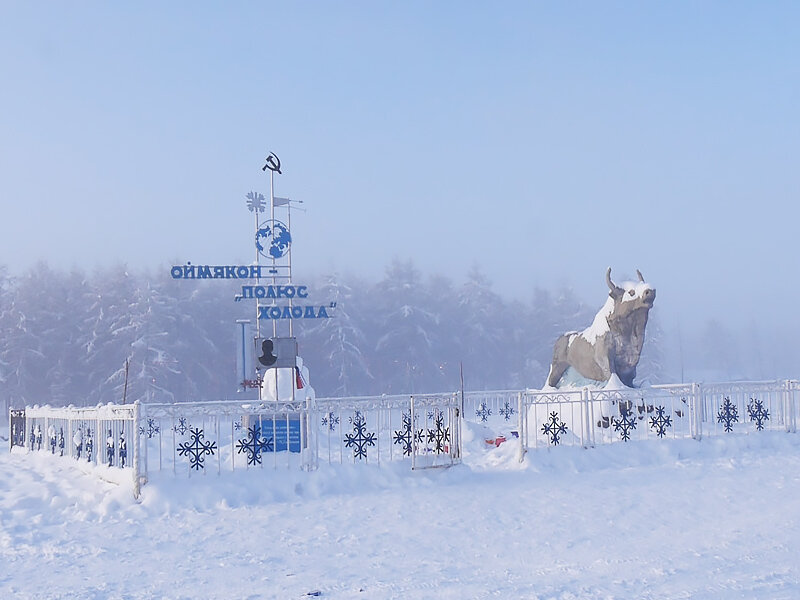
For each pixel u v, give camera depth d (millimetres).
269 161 21172
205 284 68375
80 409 17969
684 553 9289
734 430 18891
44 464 19734
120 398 54969
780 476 14531
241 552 9992
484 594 7797
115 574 9031
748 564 8688
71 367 58875
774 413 19750
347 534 10867
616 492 13367
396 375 68312
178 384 59219
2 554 10125
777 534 10148
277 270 20938
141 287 61594
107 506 12688
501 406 31750
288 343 17797
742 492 13109
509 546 9977
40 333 58812
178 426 24906
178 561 9594
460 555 9586
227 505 12805
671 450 16812
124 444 14406
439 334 73625
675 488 13586
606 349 21969
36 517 12250
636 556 9219
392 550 9922
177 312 61938
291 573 8922
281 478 13742
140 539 10828
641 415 18469
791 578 8078
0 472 18578
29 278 60469
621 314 21938
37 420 24062
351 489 13961
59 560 9742
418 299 74688
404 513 12125
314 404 14531
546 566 8914
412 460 14875
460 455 15664
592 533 10562
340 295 67938
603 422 19453
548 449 16344
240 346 20125
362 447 14961
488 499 13070
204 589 8320
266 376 19891
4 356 56688
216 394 63469
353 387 65750
